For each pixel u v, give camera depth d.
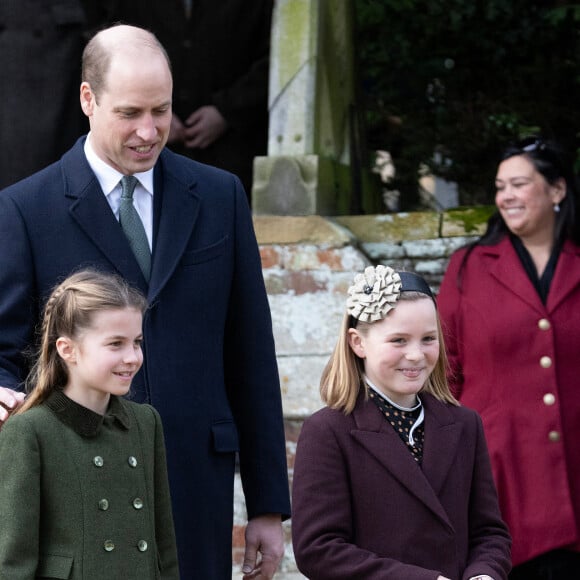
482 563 10.03
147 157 10.35
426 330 10.16
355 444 10.17
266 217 16.53
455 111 22.23
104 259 10.53
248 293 11.20
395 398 10.38
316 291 16.27
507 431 13.30
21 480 8.93
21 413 9.18
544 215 13.88
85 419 9.27
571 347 13.41
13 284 10.37
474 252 14.17
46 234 10.51
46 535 9.06
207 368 10.78
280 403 11.27
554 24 20.44
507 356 13.44
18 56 17.53
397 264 16.72
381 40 22.19
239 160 19.09
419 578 9.57
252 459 11.12
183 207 10.89
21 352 10.34
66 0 17.62
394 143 22.88
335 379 10.41
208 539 10.67
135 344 9.39
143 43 10.30
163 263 10.63
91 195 10.60
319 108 17.45
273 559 11.12
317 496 10.05
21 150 17.50
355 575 9.75
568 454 13.24
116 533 9.21
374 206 20.66
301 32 17.14
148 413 9.86
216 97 18.73
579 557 13.24
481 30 21.69
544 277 13.77
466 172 22.45
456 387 13.84
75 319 9.19
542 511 13.05
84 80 10.46
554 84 21.75
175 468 10.51
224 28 19.00
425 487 9.98
